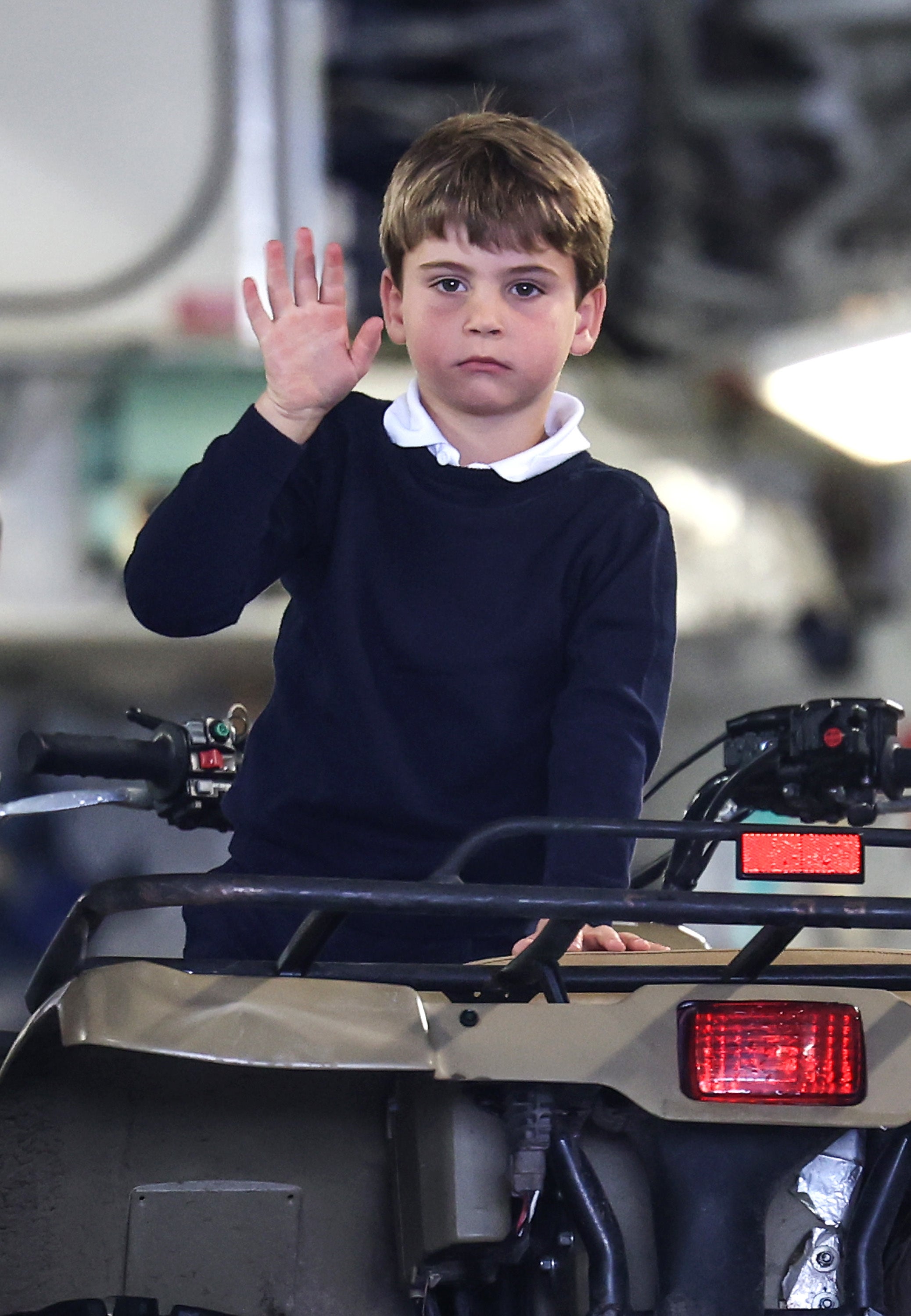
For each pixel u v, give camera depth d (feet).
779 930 21.71
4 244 74.69
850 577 122.31
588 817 24.56
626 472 28.09
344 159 101.19
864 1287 22.03
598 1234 21.56
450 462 27.20
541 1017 21.52
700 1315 21.45
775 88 103.65
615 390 119.96
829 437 84.43
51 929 105.70
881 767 26.13
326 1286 22.98
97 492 104.94
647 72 100.07
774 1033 21.47
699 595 114.42
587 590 27.07
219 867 27.73
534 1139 21.31
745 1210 21.77
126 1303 21.63
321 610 26.91
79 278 75.10
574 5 97.50
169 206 74.54
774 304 114.32
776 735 27.27
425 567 26.78
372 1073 23.20
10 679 111.55
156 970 20.85
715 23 102.47
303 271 25.35
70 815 109.19
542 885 24.03
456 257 26.68
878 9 101.40
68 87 74.64
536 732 26.66
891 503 122.21
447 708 26.43
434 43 97.81
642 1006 21.61
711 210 109.81
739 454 121.80
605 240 28.14
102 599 106.73
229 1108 23.03
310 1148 23.16
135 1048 20.17
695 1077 21.31
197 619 26.13
